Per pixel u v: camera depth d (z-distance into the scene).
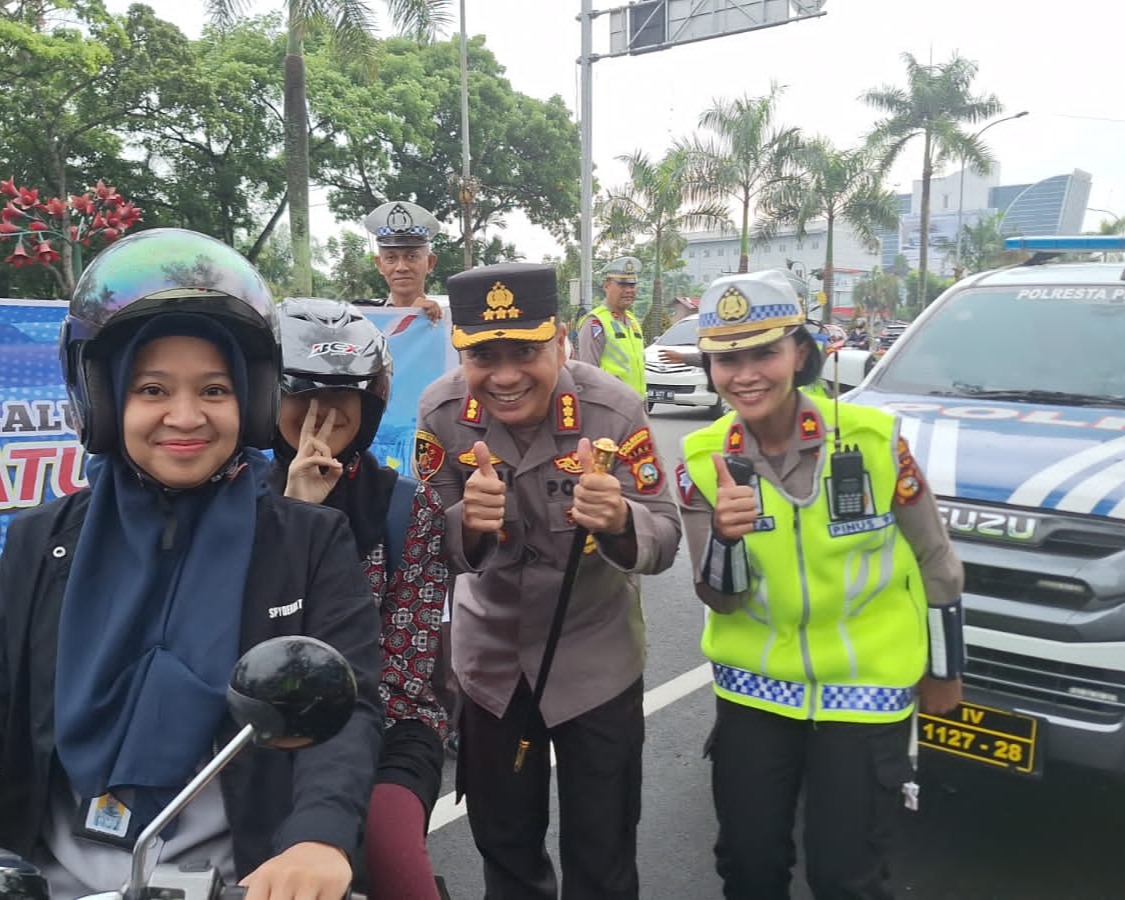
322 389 1.95
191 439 1.35
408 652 1.89
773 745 2.14
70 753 1.31
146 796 1.32
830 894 2.06
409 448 4.68
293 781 1.34
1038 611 2.70
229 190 23.12
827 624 2.09
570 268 30.14
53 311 3.50
